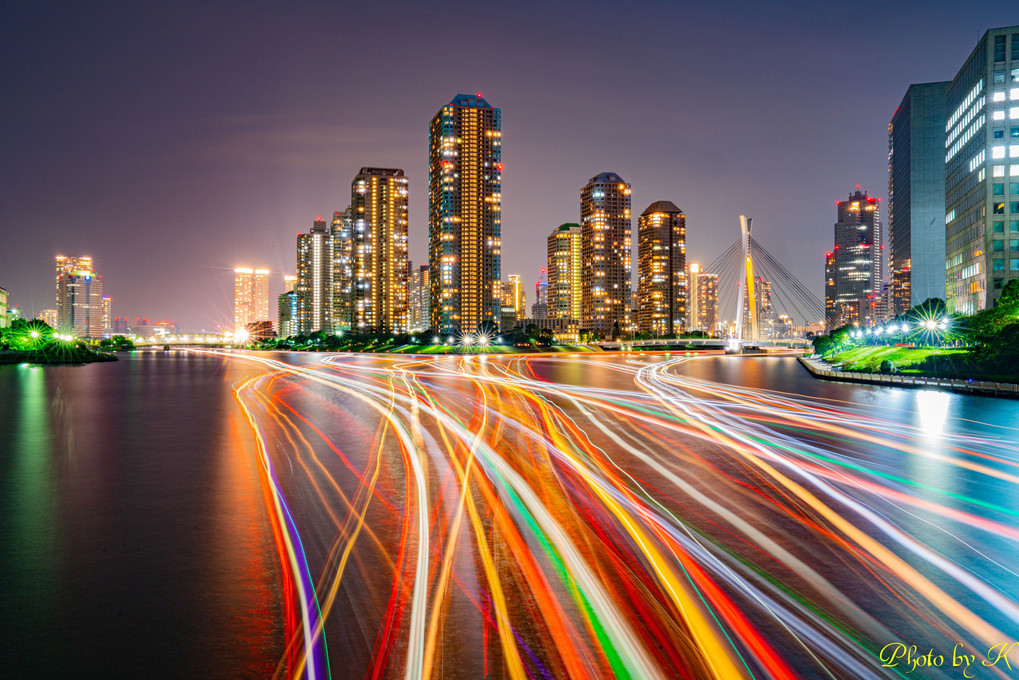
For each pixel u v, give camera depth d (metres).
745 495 17.39
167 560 12.37
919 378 63.41
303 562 12.15
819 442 27.06
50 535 14.07
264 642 9.05
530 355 175.75
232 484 18.91
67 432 30.33
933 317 107.81
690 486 18.45
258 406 42.06
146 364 119.94
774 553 12.58
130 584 11.20
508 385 62.34
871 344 124.06
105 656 8.72
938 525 14.64
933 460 23.08
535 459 22.70
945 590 10.81
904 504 16.58
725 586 10.90
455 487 18.25
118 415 37.41
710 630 9.28
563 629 9.30
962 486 18.75
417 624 9.47
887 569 11.76
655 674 8.08
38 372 90.38
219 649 8.87
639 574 11.41
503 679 7.96
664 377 79.38
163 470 21.09
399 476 19.80
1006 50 107.69
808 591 10.71
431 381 68.44
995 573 11.60
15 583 11.30
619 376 80.44
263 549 12.95
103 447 25.91
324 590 10.79
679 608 10.01
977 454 24.39
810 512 15.67
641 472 20.44
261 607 10.19
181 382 67.75
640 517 15.11
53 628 9.56
